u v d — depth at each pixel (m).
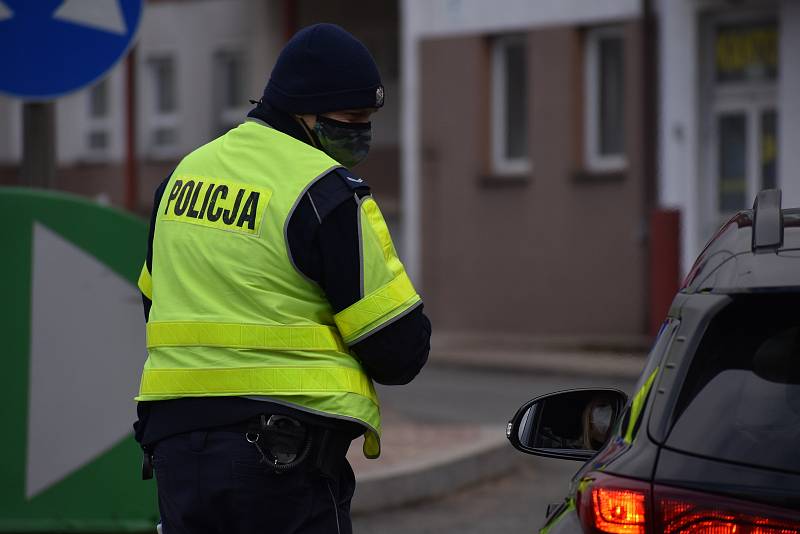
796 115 49.28
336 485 9.14
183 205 9.39
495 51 57.22
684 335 7.73
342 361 9.05
